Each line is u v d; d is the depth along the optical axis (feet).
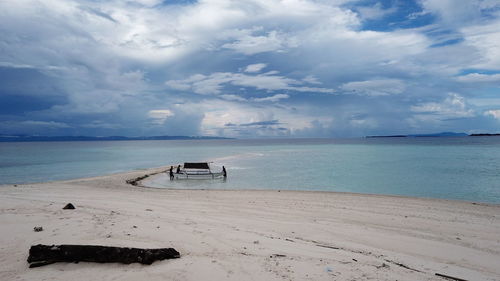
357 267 19.36
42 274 16.89
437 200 56.65
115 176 99.09
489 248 28.40
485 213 45.62
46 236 22.00
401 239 30.12
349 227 34.58
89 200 47.32
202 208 45.06
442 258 24.99
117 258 18.24
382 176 100.94
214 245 21.98
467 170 114.21
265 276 16.70
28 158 211.20
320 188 78.54
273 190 70.54
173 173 108.27
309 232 31.55
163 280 16.12
